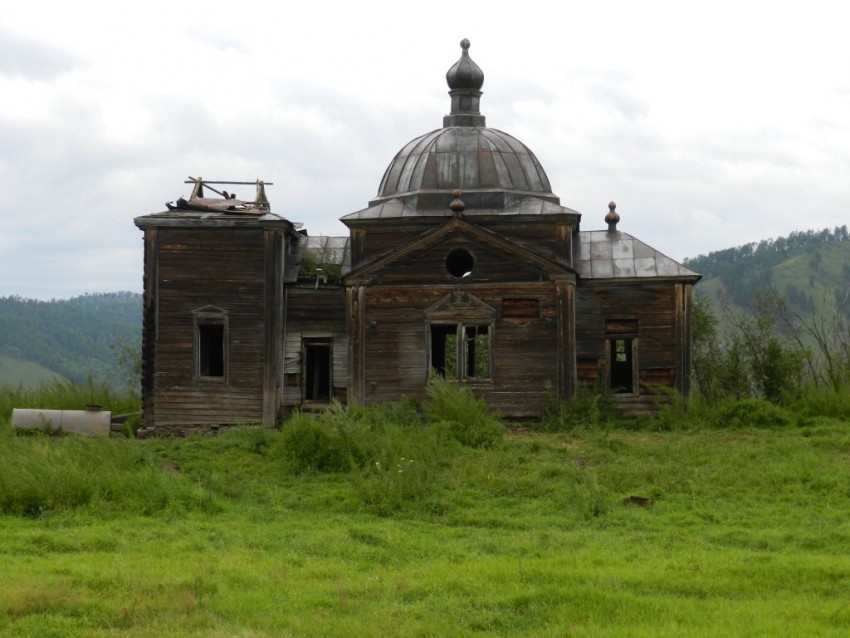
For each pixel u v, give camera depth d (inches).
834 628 554.3
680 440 1186.6
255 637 530.9
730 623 559.8
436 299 1347.2
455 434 1152.2
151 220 1353.3
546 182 1454.2
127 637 541.0
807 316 5088.6
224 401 1352.1
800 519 859.4
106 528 802.2
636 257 1380.4
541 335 1334.9
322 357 1480.1
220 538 777.6
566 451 1120.8
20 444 1019.9
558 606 594.6
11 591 596.4
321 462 1056.2
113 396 1492.4
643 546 764.0
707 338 1792.6
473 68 1492.4
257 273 1358.3
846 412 1302.9
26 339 5944.9
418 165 1424.7
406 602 616.1
